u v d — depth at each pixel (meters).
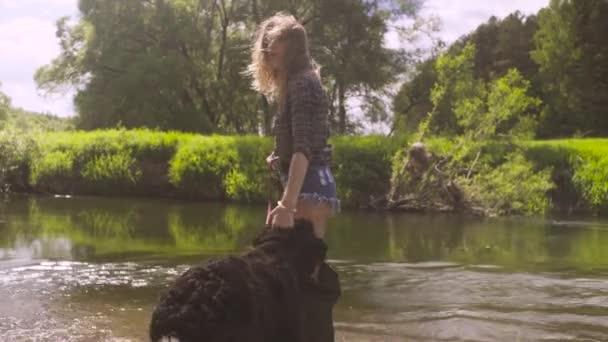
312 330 4.00
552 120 46.69
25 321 6.57
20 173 19.02
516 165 14.72
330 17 35.12
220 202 16.66
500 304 7.11
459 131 18.28
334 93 36.50
